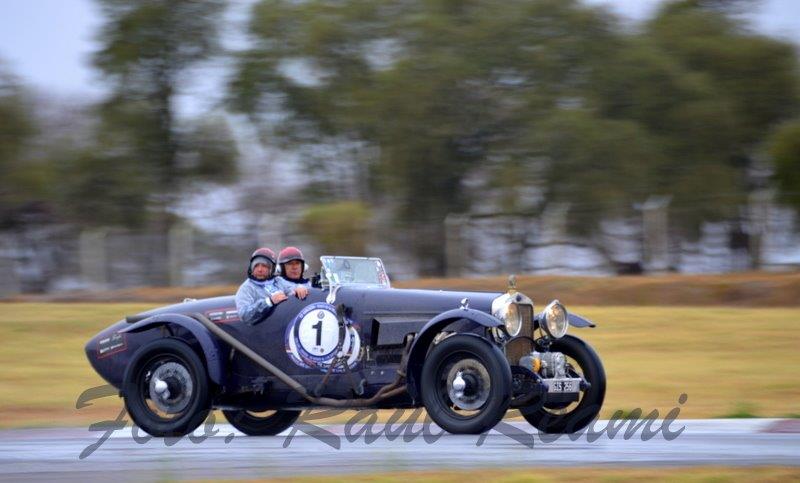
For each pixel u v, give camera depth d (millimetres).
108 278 100250
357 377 29578
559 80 108625
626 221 95438
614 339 61625
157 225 115625
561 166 98562
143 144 119250
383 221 99938
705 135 103312
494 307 28359
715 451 24781
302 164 116188
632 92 105625
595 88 106562
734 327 64000
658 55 106875
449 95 107000
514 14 109125
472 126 106938
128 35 120250
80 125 132000
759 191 105125
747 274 83812
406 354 28500
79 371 54406
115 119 119938
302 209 104188
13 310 76438
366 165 113188
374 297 29812
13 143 114938
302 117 115562
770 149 93812
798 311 69812
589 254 96000
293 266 31312
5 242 106812
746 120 107562
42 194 111500
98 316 73625
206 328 30672
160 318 30812
